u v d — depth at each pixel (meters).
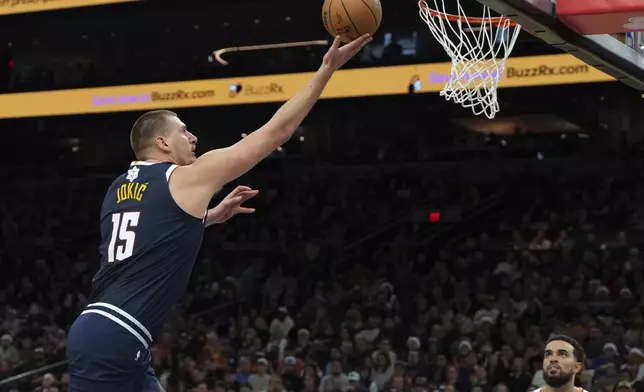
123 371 2.74
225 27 18.16
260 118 19.67
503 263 14.39
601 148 17.56
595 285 13.25
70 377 2.77
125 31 18.94
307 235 17.75
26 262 18.34
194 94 15.59
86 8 17.73
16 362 13.77
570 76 12.95
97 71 19.19
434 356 11.48
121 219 2.85
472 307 13.64
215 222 3.38
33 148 21.72
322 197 18.56
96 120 20.67
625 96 16.69
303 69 15.27
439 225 17.23
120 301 2.77
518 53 13.24
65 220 19.55
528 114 18.62
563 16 4.57
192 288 16.34
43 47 19.38
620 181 16.61
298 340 12.91
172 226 2.80
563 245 14.65
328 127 19.78
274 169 19.56
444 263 15.03
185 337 13.48
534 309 13.00
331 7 3.28
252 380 11.62
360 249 16.94
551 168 17.45
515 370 10.73
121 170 20.45
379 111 19.09
